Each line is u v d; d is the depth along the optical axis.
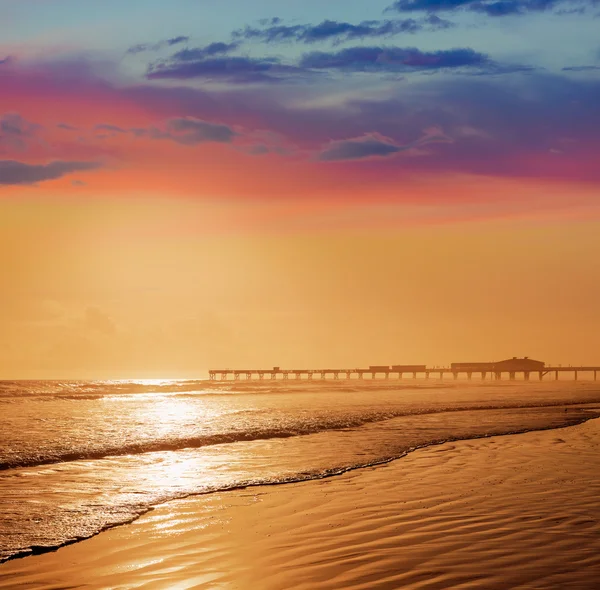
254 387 110.06
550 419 38.56
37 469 18.72
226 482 17.05
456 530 11.73
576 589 8.61
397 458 21.62
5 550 10.88
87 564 10.19
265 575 9.45
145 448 23.14
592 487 15.91
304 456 21.95
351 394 80.75
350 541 11.15
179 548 10.98
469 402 58.88
